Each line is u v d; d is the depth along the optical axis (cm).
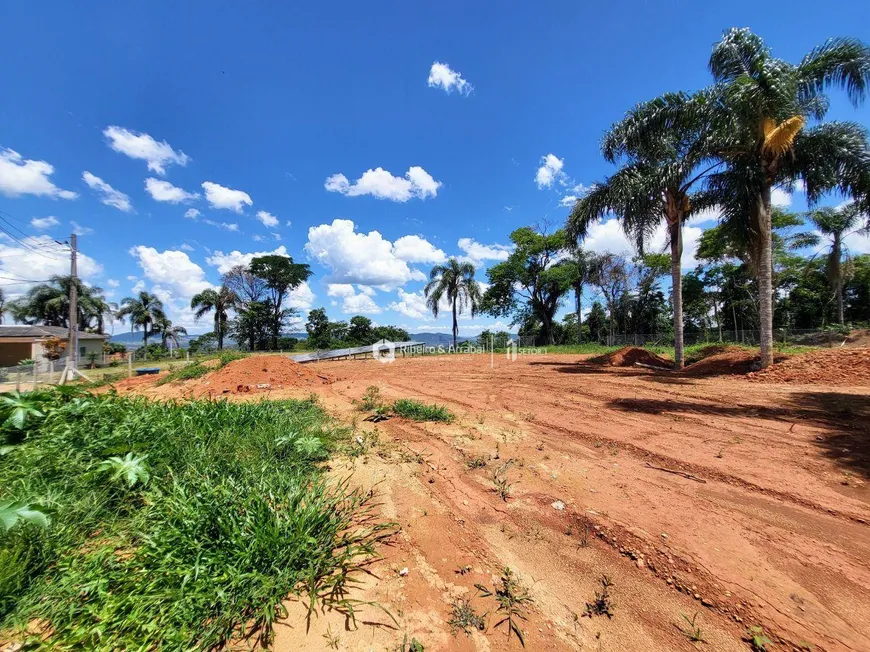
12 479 292
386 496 325
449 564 235
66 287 3656
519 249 3269
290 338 4700
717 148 1030
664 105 1063
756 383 858
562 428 533
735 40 957
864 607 193
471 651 172
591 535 263
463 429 535
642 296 3391
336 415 627
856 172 933
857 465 370
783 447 430
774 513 287
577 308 3219
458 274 3194
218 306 4447
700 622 186
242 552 210
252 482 299
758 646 170
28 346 2697
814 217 2058
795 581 213
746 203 997
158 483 298
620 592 208
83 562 212
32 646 168
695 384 873
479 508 305
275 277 4606
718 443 452
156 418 425
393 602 202
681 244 1219
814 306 2756
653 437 482
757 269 1105
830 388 751
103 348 3347
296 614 193
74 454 331
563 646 174
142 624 174
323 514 257
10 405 382
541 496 323
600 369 1273
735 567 225
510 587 213
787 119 926
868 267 2517
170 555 203
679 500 311
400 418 600
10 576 189
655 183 1080
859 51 893
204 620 183
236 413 469
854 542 249
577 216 1328
